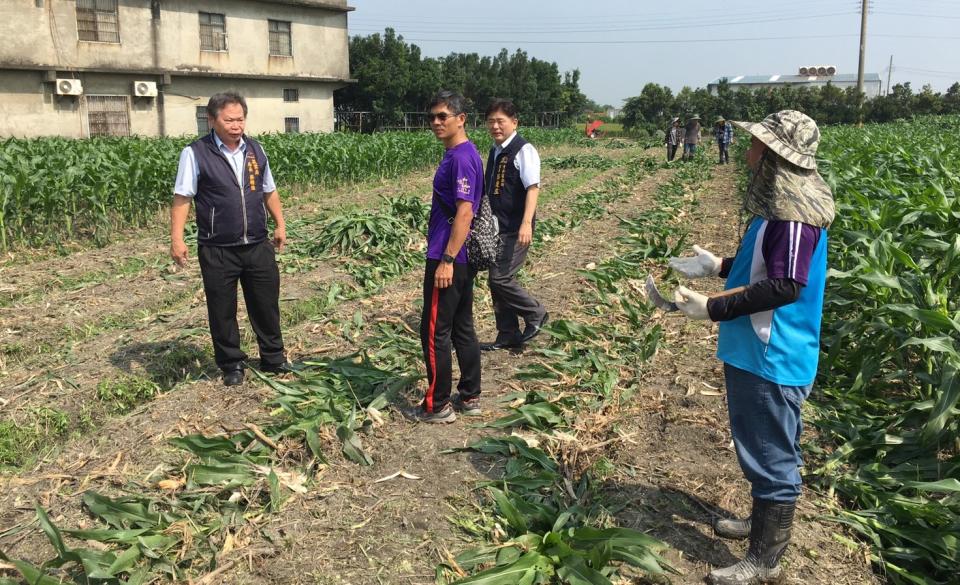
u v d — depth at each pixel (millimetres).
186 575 2986
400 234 9477
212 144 4648
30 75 21562
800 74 92688
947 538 3098
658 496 3586
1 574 2988
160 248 9781
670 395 4793
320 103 30703
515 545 3107
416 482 3711
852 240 6008
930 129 27719
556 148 39281
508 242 5453
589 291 7340
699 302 2680
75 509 3465
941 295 4156
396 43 46469
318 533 3275
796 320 2711
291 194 15758
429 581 2963
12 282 7898
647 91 56938
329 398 4602
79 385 5113
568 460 3895
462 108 3975
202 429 4281
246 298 5004
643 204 14211
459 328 4309
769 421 2787
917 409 4152
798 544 3195
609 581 2760
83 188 10219
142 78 24219
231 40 26688
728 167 23641
